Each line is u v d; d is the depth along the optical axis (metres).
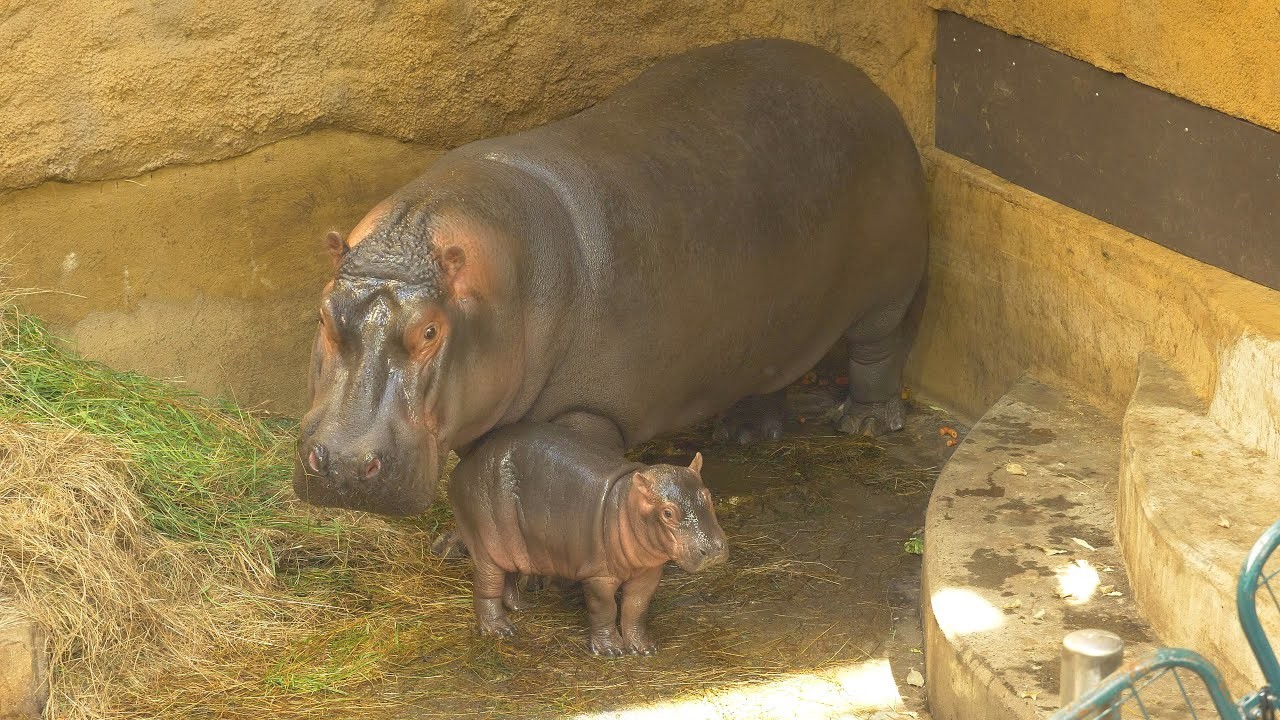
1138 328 9.60
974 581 8.12
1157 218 9.50
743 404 11.45
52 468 8.52
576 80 10.98
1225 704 4.98
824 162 9.98
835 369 12.52
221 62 9.89
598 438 8.83
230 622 8.62
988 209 11.00
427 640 8.68
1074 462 9.38
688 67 10.05
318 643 8.58
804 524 10.22
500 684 8.27
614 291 8.58
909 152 10.80
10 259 9.74
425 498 7.57
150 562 8.65
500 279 7.96
